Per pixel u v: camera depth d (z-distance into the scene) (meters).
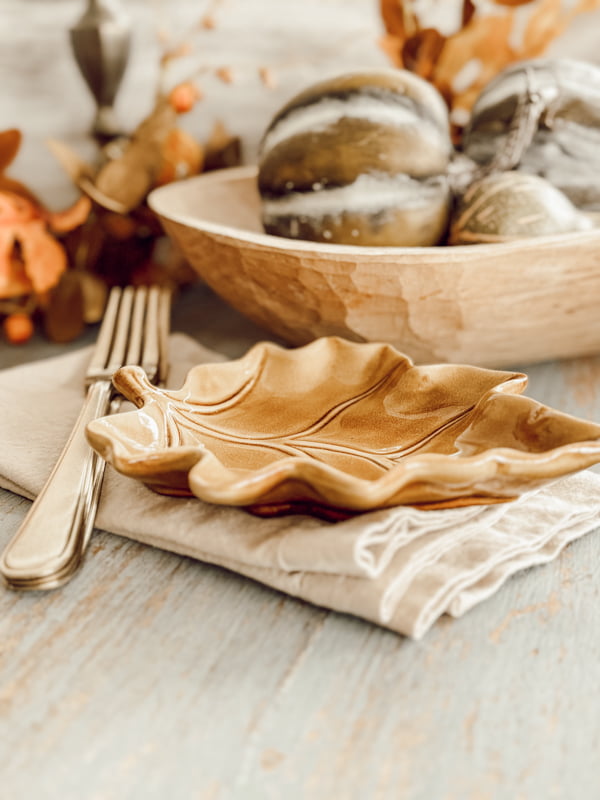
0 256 0.66
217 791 0.32
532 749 0.34
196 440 0.45
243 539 0.40
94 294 0.71
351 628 0.39
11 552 0.40
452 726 0.35
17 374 0.58
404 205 0.55
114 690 0.36
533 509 0.43
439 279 0.51
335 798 0.32
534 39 0.73
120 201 0.70
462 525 0.40
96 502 0.43
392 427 0.47
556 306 0.53
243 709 0.35
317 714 0.35
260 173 0.58
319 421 0.48
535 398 0.57
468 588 0.39
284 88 0.89
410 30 0.73
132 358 0.56
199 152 0.75
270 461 0.44
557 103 0.60
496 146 0.61
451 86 0.73
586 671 0.37
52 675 0.37
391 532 0.38
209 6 0.85
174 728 0.35
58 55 0.81
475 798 0.32
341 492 0.37
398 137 0.55
